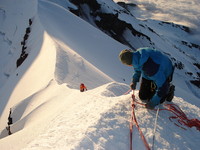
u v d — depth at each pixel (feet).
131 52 14.34
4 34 163.94
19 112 57.67
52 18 142.10
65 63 76.28
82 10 226.38
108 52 134.82
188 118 17.17
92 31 151.74
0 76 136.26
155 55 14.24
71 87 54.03
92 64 91.15
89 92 24.35
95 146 12.07
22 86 84.07
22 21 160.97
